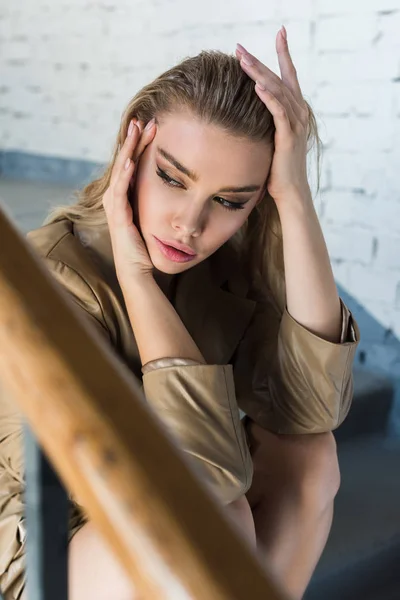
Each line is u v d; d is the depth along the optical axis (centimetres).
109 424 34
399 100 171
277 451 107
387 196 177
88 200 101
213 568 32
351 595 139
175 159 87
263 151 91
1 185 286
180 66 91
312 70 186
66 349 35
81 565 80
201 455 87
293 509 101
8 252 37
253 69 90
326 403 105
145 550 32
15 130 312
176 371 88
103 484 33
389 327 183
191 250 91
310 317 103
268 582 32
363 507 151
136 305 91
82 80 274
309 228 100
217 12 209
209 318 109
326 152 188
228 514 34
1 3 301
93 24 261
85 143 280
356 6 174
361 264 186
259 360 112
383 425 185
